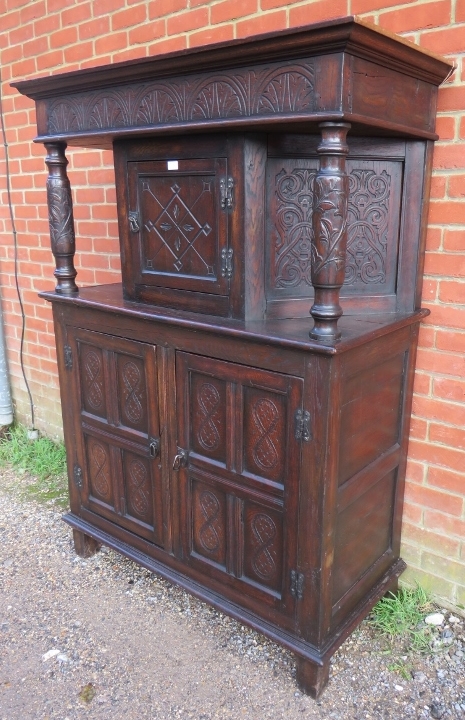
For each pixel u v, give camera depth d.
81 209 2.91
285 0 1.94
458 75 1.67
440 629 1.98
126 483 2.12
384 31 1.27
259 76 1.37
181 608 2.12
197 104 1.52
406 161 1.73
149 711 1.69
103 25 2.55
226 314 1.71
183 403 1.81
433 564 2.07
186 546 1.95
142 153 1.81
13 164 3.25
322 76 1.27
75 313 2.10
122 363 1.99
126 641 1.96
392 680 1.79
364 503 1.80
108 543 2.22
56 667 1.86
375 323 1.65
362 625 2.02
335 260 1.37
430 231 1.82
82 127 1.85
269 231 1.66
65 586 2.25
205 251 1.72
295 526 1.62
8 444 3.54
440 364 1.90
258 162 1.57
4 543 2.55
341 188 1.33
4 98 3.17
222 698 1.74
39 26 2.84
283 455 1.60
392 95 1.45
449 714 1.67
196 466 1.84
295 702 1.72
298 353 1.47
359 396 1.62
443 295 1.84
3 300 3.63
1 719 1.67
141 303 1.95
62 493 2.99
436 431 1.96
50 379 3.45
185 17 2.24
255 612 1.79
